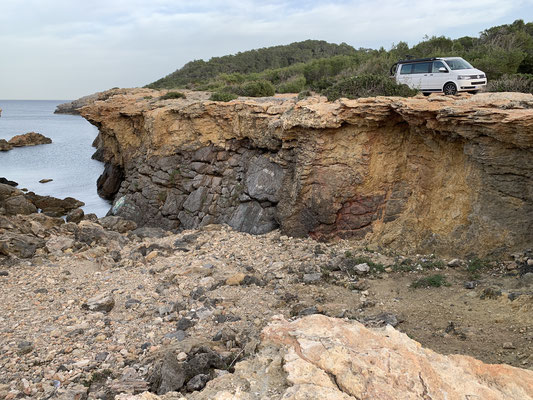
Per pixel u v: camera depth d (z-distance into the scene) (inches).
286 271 548.7
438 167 563.5
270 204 774.5
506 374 188.4
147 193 992.9
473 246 496.1
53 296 497.7
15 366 341.4
